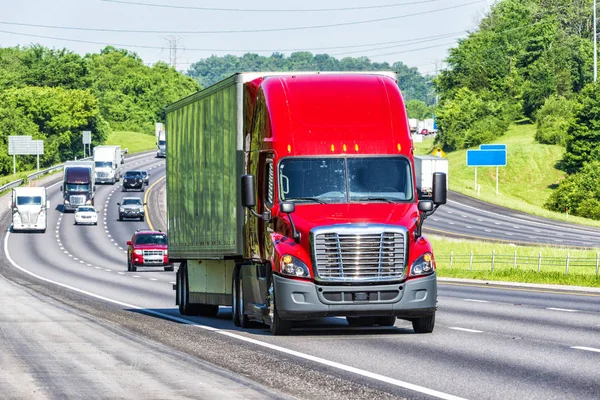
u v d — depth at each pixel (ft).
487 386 62.90
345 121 99.30
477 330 102.94
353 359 77.87
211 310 136.36
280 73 107.04
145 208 543.39
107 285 216.74
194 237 128.36
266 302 99.40
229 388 60.95
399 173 98.22
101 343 89.92
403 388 62.13
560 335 97.25
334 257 93.81
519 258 296.92
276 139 98.27
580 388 61.93
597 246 373.20
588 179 640.99
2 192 586.45
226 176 113.29
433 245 363.15
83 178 522.47
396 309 94.48
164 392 59.36
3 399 57.11
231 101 111.04
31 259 352.90
